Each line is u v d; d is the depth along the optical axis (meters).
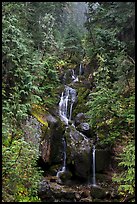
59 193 9.05
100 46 12.80
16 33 9.54
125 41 12.27
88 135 11.95
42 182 9.05
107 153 11.12
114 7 12.03
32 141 9.48
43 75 13.06
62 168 10.98
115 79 11.88
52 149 10.90
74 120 12.95
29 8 13.99
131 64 10.48
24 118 9.65
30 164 7.87
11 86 9.95
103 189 9.54
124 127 10.26
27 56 11.25
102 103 9.88
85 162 10.92
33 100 10.72
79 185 10.50
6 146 7.78
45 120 11.11
